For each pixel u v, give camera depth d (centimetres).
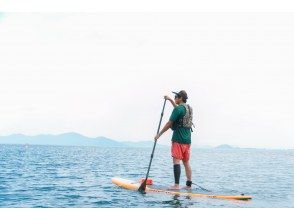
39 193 945
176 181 899
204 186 1130
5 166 2058
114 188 991
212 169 2100
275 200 859
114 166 2234
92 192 945
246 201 815
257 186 1169
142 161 3197
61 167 2036
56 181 1226
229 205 764
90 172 1669
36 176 1423
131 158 3988
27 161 2734
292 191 1045
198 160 3838
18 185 1110
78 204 793
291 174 1803
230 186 1156
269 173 1847
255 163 3272
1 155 3928
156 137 906
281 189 1093
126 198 821
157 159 3759
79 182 1187
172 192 870
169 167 2266
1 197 888
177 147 888
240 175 1652
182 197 823
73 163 2528
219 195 845
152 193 875
